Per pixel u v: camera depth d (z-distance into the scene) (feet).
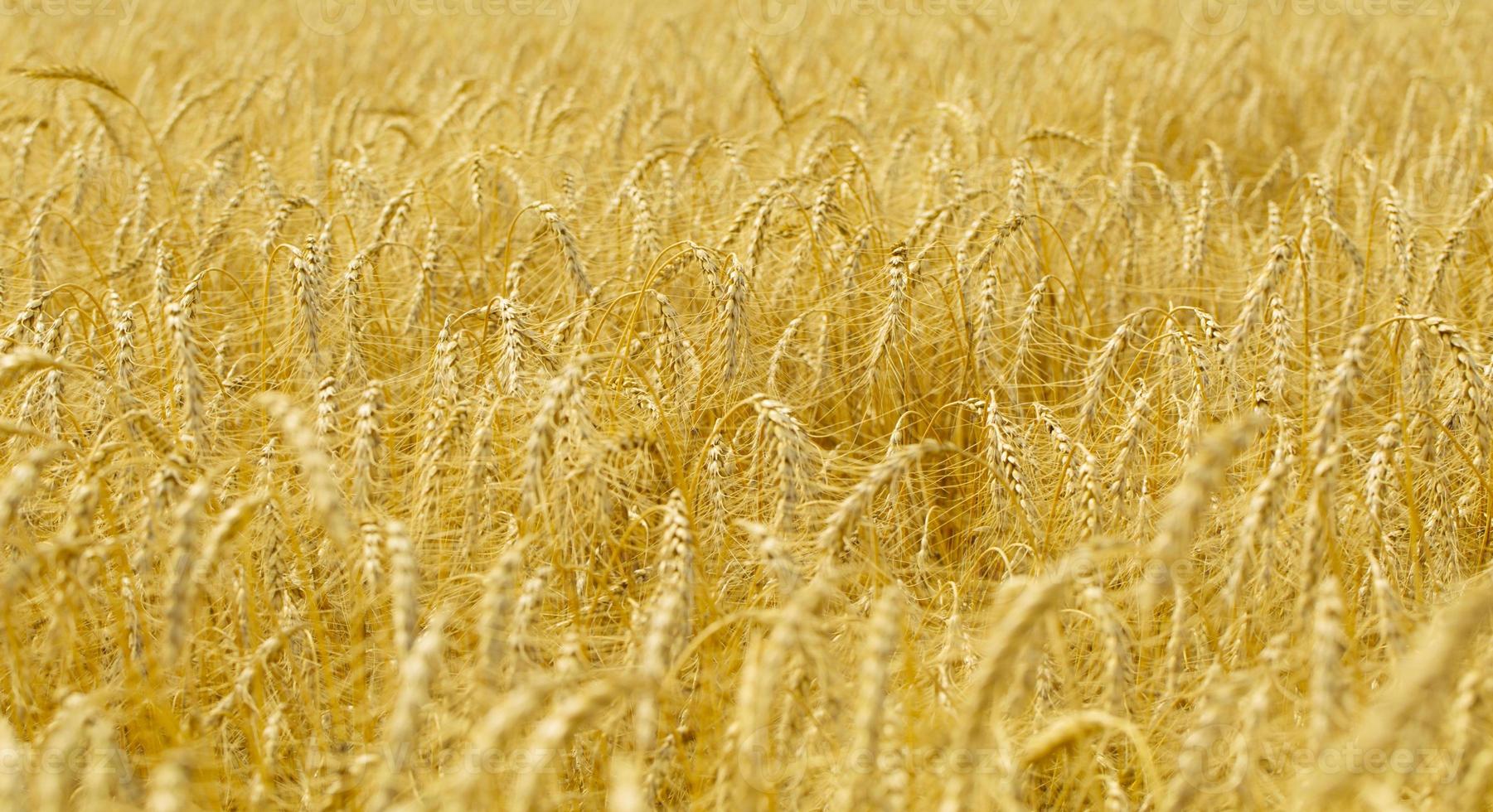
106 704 9.77
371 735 9.63
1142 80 27.86
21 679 8.66
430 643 6.67
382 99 25.84
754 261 13.97
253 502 7.78
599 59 33.37
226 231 15.83
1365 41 33.19
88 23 38.81
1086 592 8.45
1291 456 9.88
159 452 9.39
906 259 13.01
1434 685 5.53
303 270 11.80
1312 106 27.96
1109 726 7.25
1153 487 11.56
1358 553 10.06
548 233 14.14
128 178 19.35
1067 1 44.62
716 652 9.95
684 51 30.91
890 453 11.32
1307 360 12.67
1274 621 10.07
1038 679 9.29
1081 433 12.05
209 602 9.89
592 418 10.34
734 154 17.99
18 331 11.33
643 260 14.51
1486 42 33.42
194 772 8.65
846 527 8.80
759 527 8.37
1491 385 10.40
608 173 19.58
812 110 23.47
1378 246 16.97
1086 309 15.12
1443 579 10.50
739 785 7.66
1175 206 17.62
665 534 8.66
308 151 20.79
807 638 7.06
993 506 11.48
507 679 8.41
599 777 9.39
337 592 11.02
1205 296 16.12
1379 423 12.89
